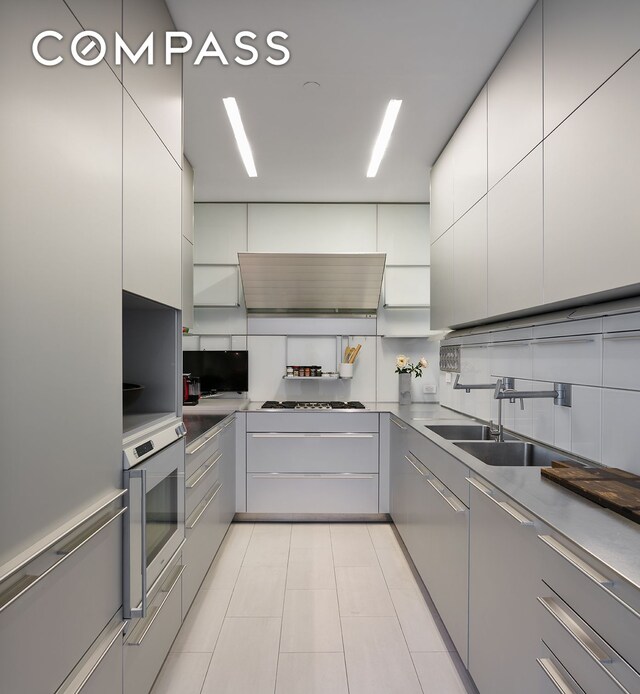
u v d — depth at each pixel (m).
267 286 4.07
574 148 1.58
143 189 1.55
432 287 3.48
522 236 1.98
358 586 2.58
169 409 1.99
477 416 3.07
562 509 1.25
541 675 1.16
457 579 1.88
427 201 4.19
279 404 4.00
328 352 4.32
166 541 1.70
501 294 2.20
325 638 2.10
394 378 4.32
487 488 1.56
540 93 1.82
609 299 1.63
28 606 0.88
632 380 1.58
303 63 2.26
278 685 1.80
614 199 1.37
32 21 0.92
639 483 1.40
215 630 2.16
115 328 1.31
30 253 0.91
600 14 1.42
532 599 1.22
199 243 4.20
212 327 4.27
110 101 1.29
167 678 1.84
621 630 0.86
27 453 0.89
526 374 2.37
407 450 2.93
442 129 2.92
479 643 1.62
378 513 3.64
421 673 1.87
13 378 0.85
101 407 1.22
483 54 2.19
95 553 1.17
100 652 1.18
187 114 2.72
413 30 2.03
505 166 2.16
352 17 1.95
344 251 4.21
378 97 2.56
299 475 3.63
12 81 0.86
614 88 1.37
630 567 0.90
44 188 0.96
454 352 3.56
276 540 3.25
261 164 3.41
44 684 0.94
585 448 1.86
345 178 3.67
